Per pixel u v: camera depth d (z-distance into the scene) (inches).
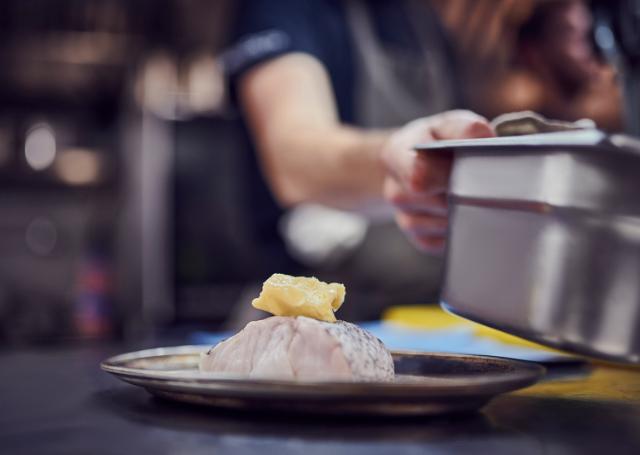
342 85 59.0
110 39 96.4
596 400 22.3
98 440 17.8
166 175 94.7
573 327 19.6
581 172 19.5
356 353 20.2
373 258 60.8
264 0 52.9
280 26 52.0
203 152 95.2
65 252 100.2
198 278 95.0
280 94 49.8
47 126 99.3
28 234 99.3
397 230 61.0
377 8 62.1
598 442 17.8
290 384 18.0
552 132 22.6
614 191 19.4
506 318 20.4
